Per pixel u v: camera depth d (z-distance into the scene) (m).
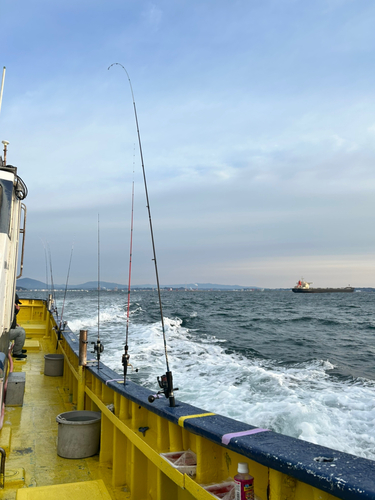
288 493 1.64
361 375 9.95
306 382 8.94
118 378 4.10
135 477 3.14
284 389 7.77
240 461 2.06
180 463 2.38
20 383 5.79
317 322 26.25
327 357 12.91
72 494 2.91
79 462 3.99
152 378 8.62
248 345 15.12
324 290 153.62
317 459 1.50
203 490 2.01
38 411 5.55
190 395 7.37
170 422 2.69
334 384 8.75
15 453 4.17
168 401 2.93
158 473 2.64
